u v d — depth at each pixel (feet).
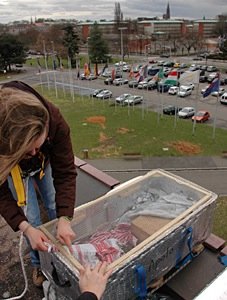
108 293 4.72
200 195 6.17
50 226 5.29
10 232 8.69
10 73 147.84
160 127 66.64
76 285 4.70
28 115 3.61
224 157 52.95
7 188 5.11
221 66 146.61
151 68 127.85
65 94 102.73
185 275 6.75
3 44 145.48
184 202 6.20
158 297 6.21
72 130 66.59
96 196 10.25
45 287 6.25
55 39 189.06
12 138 3.53
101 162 52.54
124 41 199.31
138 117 73.97
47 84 119.24
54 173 5.33
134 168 50.47
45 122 3.80
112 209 6.20
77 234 5.68
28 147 3.67
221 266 6.97
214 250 7.32
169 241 5.40
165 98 90.99
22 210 5.66
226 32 233.76
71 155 5.20
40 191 6.67
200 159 52.49
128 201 6.43
